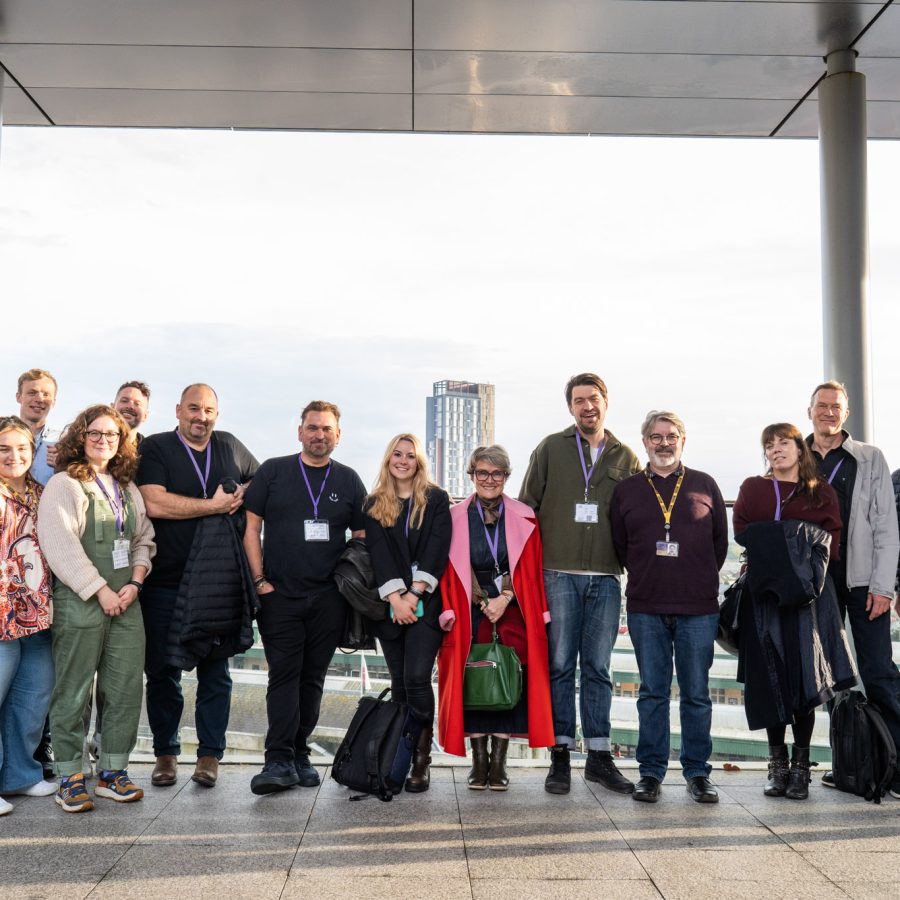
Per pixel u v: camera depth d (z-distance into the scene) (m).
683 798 4.34
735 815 4.07
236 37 5.12
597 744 4.54
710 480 4.54
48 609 4.05
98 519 4.11
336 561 4.45
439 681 4.48
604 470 4.63
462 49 5.24
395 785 4.27
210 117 6.11
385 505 4.43
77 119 6.13
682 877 3.29
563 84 5.65
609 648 4.59
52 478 4.12
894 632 4.59
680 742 4.44
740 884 3.22
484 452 4.48
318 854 3.49
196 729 4.55
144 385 4.91
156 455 4.45
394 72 5.51
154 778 4.44
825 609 4.39
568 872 3.32
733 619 4.55
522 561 4.50
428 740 4.51
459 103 5.90
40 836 3.67
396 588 4.35
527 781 4.65
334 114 6.07
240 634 4.35
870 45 5.26
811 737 4.47
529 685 4.43
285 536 4.40
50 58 5.33
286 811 4.05
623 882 3.23
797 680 4.33
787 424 4.49
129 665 4.21
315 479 4.48
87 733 4.66
